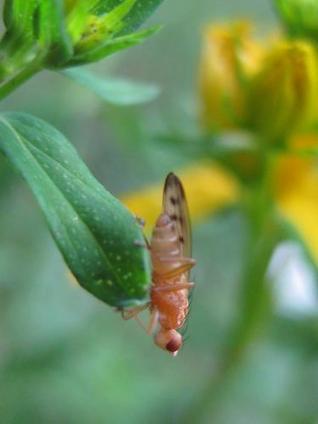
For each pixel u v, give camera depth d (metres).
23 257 0.08
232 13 0.11
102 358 0.08
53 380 0.08
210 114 0.07
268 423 0.09
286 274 0.08
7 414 0.08
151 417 0.08
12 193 0.08
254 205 0.07
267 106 0.07
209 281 0.09
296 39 0.07
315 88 0.07
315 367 0.09
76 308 0.08
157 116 0.07
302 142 0.07
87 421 0.08
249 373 0.08
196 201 0.07
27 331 0.08
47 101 0.08
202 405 0.08
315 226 0.07
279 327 0.08
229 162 0.07
